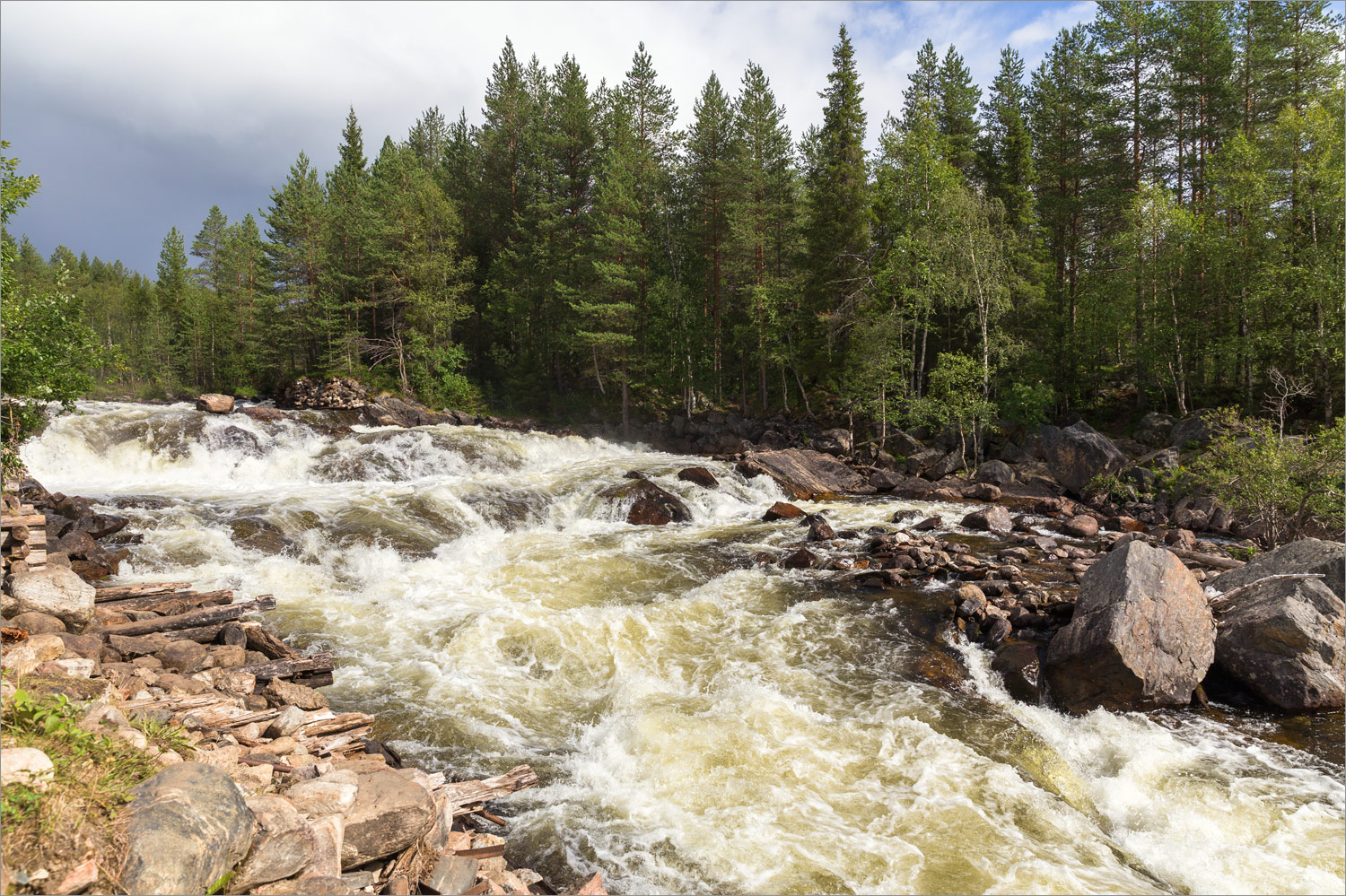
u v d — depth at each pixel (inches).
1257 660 384.5
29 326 482.9
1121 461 972.6
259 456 960.9
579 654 440.8
